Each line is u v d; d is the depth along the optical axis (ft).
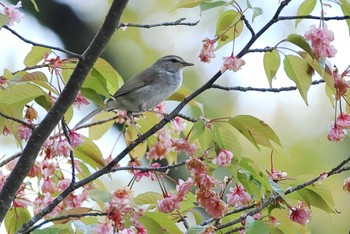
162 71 39.73
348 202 48.47
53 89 25.59
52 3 49.60
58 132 27.50
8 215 27.89
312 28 24.82
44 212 25.34
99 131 32.78
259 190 25.84
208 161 26.45
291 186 27.25
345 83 25.36
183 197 26.03
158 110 32.55
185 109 31.83
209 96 50.70
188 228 25.91
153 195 27.78
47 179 27.20
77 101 28.27
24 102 25.53
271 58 26.03
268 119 51.44
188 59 52.11
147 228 24.73
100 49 24.32
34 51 28.32
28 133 27.09
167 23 24.91
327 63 24.95
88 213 23.88
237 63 25.55
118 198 23.56
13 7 25.18
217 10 53.21
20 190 26.89
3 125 25.76
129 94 37.65
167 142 27.84
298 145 50.42
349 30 25.36
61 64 25.84
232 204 26.45
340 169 26.58
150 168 26.18
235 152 25.88
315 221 48.03
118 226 23.36
